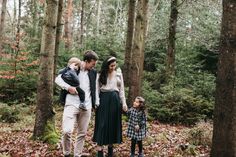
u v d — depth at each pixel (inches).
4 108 514.9
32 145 309.3
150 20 871.1
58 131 363.9
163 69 740.7
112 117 262.8
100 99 264.8
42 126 327.6
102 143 260.5
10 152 294.5
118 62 762.2
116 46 827.4
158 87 701.3
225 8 197.9
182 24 797.2
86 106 254.4
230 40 195.3
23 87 652.7
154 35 845.8
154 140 347.3
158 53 837.2
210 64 764.6
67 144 255.9
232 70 195.6
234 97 196.2
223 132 199.6
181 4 719.1
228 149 199.2
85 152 287.3
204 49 765.9
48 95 330.0
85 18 1549.0
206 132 345.4
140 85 477.7
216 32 743.7
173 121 522.0
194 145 324.5
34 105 601.6
